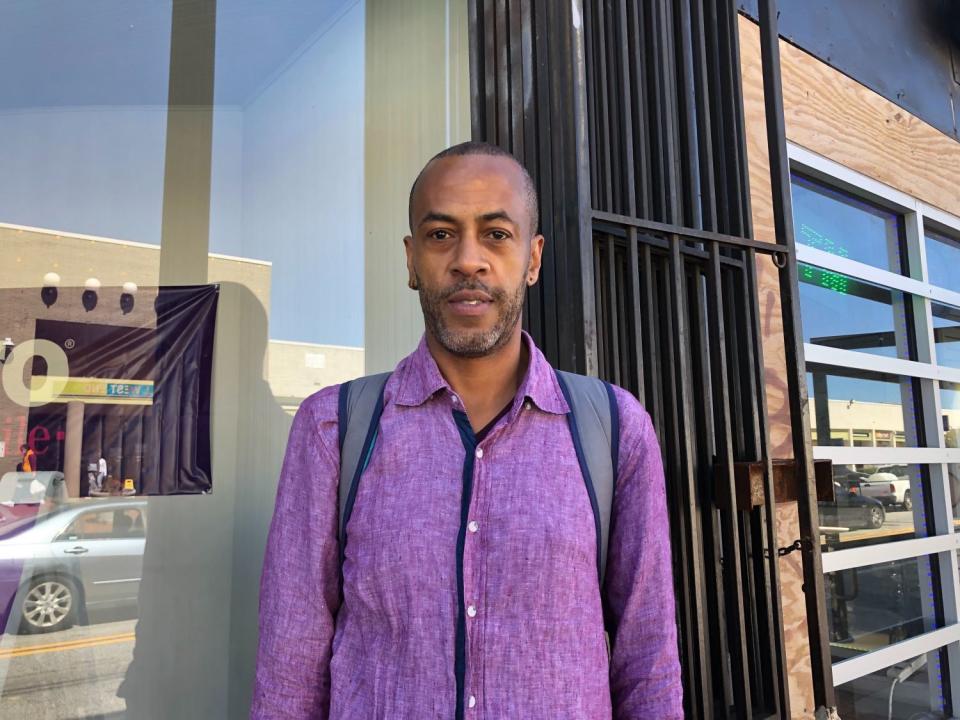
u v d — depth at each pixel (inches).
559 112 66.4
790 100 116.5
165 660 69.4
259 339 78.4
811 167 120.3
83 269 70.7
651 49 77.0
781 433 103.4
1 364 65.9
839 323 134.6
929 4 158.1
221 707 71.6
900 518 141.4
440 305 41.3
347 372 83.0
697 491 74.5
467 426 40.7
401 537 37.5
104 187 72.9
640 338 66.5
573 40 65.7
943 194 155.5
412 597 36.7
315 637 39.7
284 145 82.7
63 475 67.0
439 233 41.3
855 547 128.8
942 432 152.4
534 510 38.0
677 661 41.3
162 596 69.9
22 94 70.3
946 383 163.8
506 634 36.3
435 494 38.4
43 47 71.9
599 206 71.7
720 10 82.1
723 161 80.4
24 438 65.9
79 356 69.2
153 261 74.2
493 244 41.2
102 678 66.4
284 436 78.2
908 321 152.1
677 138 80.7
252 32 82.3
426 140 89.9
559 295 65.2
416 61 90.4
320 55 85.3
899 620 136.8
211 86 79.7
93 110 73.5
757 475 71.3
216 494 73.9
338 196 84.9
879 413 140.9
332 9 86.2
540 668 36.2
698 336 72.4
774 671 70.0
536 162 69.9
